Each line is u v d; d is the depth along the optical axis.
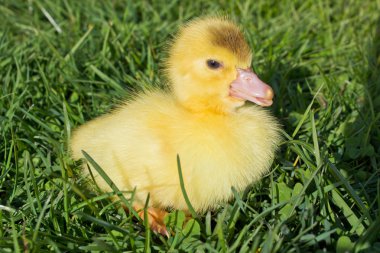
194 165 0.41
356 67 0.55
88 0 0.63
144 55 0.55
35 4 0.63
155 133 0.41
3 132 0.46
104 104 0.50
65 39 0.57
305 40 0.58
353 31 0.60
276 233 0.39
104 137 0.43
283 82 0.52
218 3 0.64
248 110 0.44
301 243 0.39
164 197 0.42
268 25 0.61
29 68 0.53
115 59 0.55
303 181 0.42
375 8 0.63
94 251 0.39
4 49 0.55
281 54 0.56
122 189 0.42
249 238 0.39
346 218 0.41
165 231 0.41
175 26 0.59
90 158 0.40
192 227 0.40
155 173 0.41
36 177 0.44
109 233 0.39
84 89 0.51
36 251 0.38
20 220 0.41
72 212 0.41
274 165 0.44
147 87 0.46
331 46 0.58
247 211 0.42
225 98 0.42
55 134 0.47
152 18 0.62
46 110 0.49
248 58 0.43
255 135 0.42
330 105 0.48
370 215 0.41
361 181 0.44
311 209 0.40
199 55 0.42
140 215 0.42
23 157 0.45
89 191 0.43
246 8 0.62
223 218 0.40
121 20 0.61
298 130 0.47
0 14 0.62
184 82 0.43
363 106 0.50
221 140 0.41
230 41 0.42
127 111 0.43
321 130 0.48
